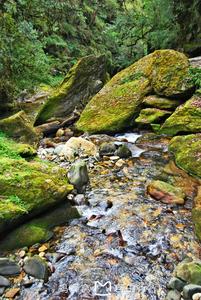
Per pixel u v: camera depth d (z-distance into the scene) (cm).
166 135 507
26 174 307
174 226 293
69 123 620
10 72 625
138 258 258
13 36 607
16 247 268
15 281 238
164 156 443
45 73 737
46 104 639
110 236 283
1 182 289
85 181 367
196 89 550
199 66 612
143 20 1092
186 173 392
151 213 313
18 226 278
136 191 355
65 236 284
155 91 583
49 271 246
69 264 254
